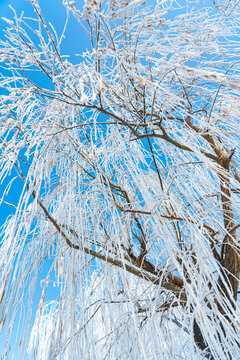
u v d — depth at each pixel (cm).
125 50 140
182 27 136
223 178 154
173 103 153
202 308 109
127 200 175
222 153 163
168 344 129
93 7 118
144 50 141
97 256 152
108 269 154
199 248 126
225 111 176
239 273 148
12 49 141
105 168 179
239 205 150
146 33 136
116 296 148
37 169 142
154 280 145
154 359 106
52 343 123
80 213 156
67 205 170
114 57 148
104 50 134
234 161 184
